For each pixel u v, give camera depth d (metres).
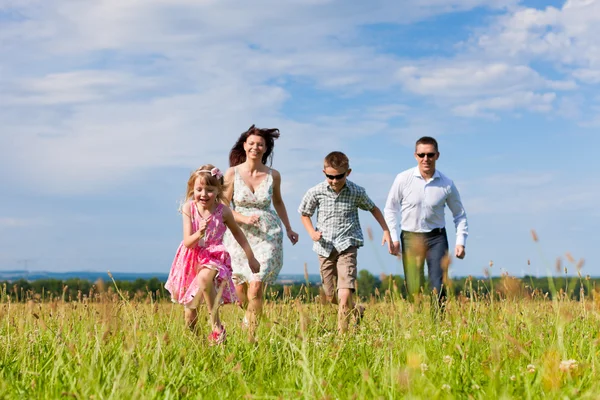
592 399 3.20
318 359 4.16
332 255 7.67
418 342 4.34
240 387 3.74
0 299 6.05
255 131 7.32
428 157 7.98
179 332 5.11
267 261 6.91
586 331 5.07
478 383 3.62
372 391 3.34
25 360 4.24
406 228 8.15
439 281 7.88
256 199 7.16
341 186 7.57
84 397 3.29
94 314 5.19
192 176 5.95
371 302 7.05
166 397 3.44
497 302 5.80
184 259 5.81
